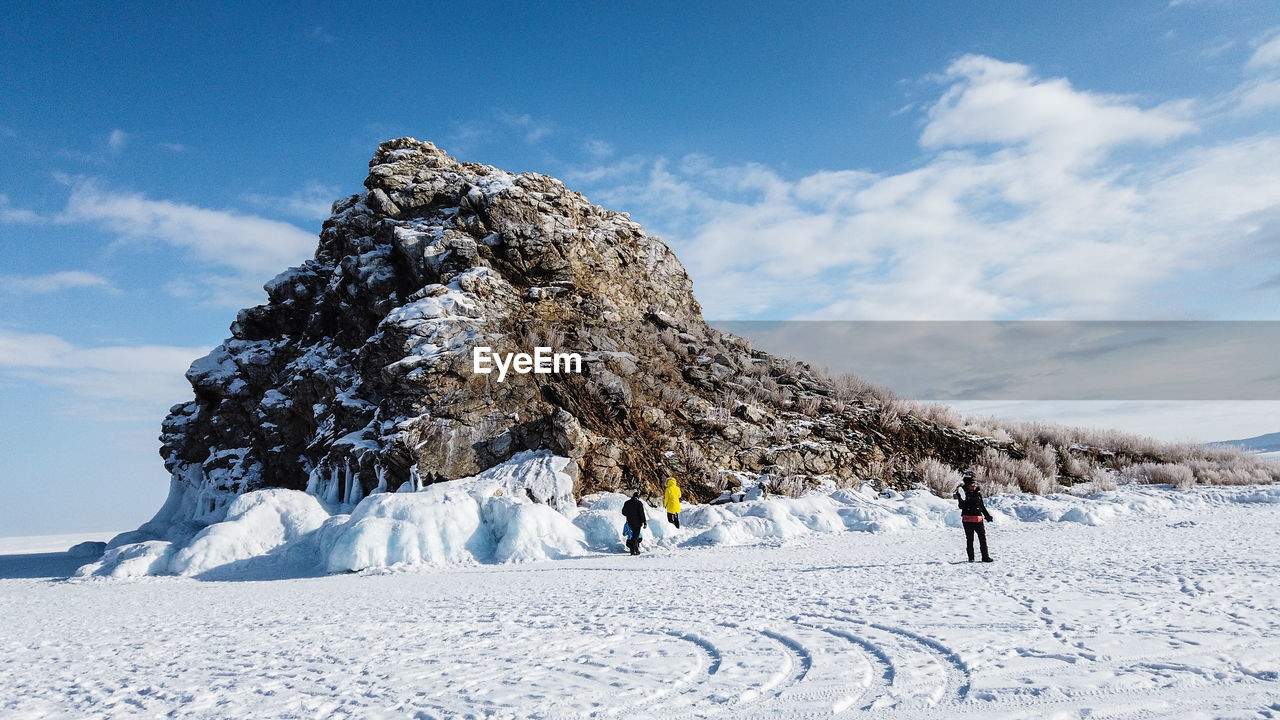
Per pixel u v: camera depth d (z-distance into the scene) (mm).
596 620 8852
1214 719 4285
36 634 10078
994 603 8414
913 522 20953
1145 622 6949
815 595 9836
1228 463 33156
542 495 20219
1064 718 4430
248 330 32469
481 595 11734
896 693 5164
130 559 17516
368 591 13031
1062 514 21469
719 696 5363
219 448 30625
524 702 5441
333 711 5559
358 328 27781
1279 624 6672
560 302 28172
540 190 31109
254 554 18125
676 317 34344
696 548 17672
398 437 20844
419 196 30438
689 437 25266
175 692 6402
